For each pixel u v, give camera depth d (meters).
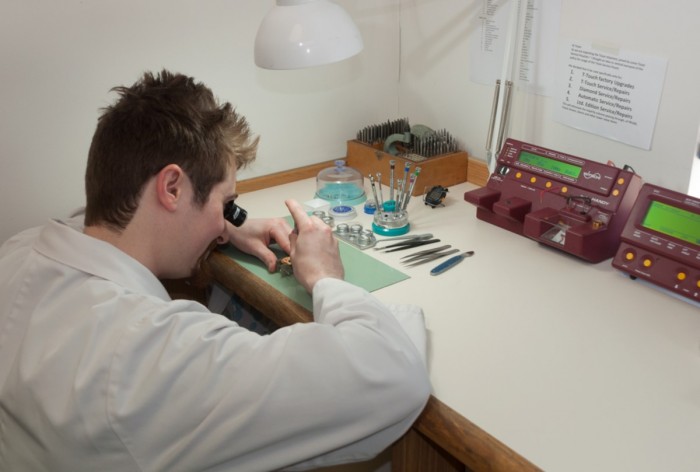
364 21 1.87
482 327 1.10
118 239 0.91
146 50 1.57
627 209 1.33
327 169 1.76
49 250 0.87
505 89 1.62
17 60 1.43
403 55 1.97
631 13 1.37
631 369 0.98
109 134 0.88
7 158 1.49
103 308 0.80
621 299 1.19
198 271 1.24
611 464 0.80
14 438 0.80
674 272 1.18
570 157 1.42
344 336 0.84
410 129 1.90
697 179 1.38
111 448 0.75
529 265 1.32
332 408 0.78
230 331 0.82
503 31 1.64
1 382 0.82
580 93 1.52
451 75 1.83
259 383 0.76
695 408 0.90
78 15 1.47
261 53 1.30
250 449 0.77
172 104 0.90
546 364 1.00
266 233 1.37
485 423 0.87
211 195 0.95
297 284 1.26
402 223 1.49
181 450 0.75
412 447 1.11
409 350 0.89
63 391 0.75
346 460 0.89
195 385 0.76
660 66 1.35
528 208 1.46
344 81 1.90
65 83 1.50
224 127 0.96
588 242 1.29
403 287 1.24
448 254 1.37
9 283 0.86
